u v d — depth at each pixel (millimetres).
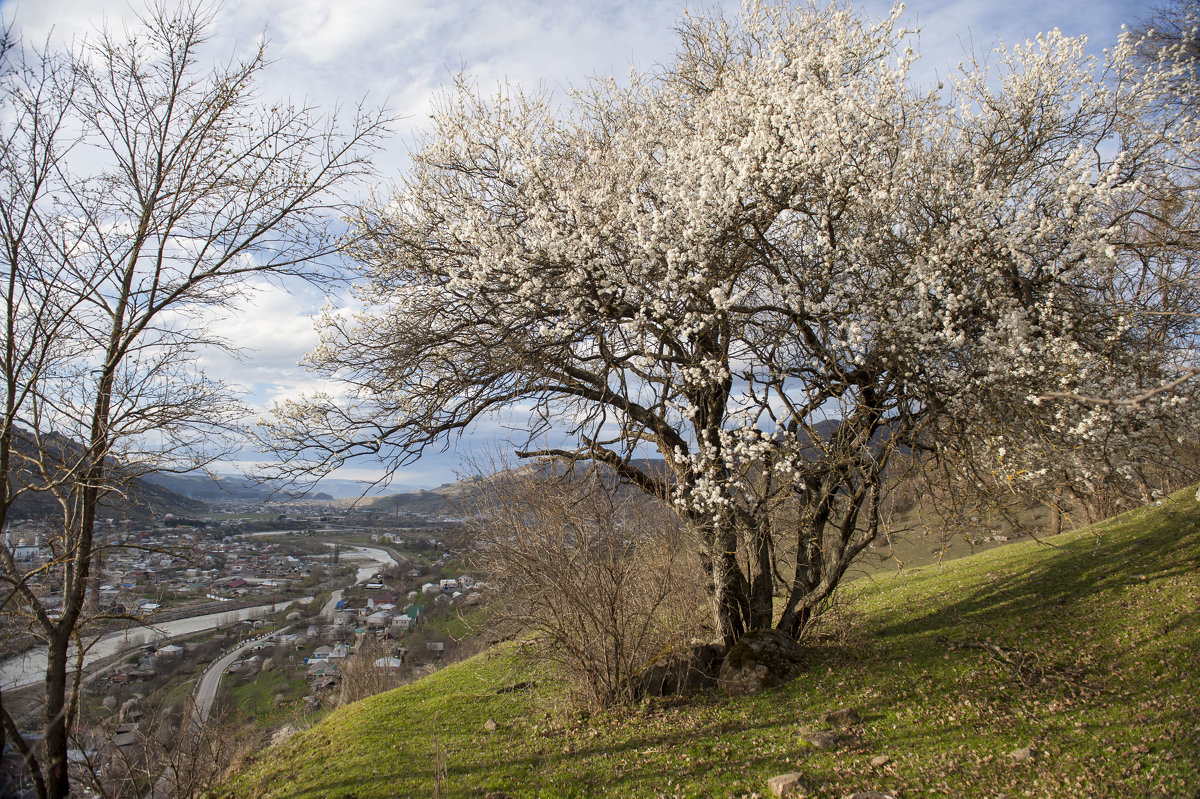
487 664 14320
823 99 8914
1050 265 9547
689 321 9133
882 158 9703
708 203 9172
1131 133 10969
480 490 10836
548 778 7914
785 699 9367
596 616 9945
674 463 10227
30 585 6301
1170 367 9523
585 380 10789
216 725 9688
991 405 8648
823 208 9617
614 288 9383
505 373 9961
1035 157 10641
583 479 9891
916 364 8891
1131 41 11547
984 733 7566
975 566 16094
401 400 10977
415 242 10844
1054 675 8758
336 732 10359
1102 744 6816
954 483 9531
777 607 14375
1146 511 15203
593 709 9969
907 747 7523
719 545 10195
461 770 8352
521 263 9703
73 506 6289
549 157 11234
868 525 10500
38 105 5961
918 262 8836
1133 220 11289
